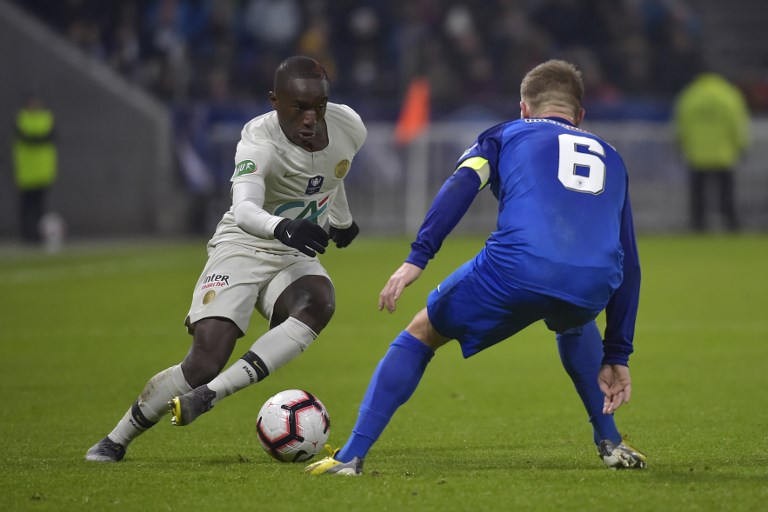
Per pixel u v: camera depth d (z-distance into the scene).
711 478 17.09
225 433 22.62
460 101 84.44
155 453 20.33
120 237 83.06
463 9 92.44
